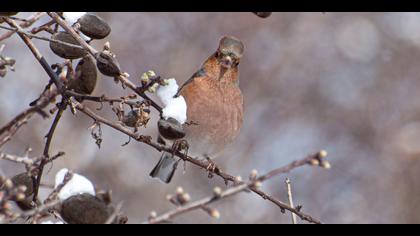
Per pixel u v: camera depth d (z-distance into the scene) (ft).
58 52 20.11
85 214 15.97
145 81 19.83
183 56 52.49
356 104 55.62
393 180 52.19
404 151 53.31
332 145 54.08
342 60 57.00
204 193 47.60
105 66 19.44
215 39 53.83
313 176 51.75
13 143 42.57
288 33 56.59
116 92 47.19
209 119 28.09
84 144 45.32
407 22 57.47
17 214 15.62
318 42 57.00
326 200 50.98
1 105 45.47
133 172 46.26
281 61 55.83
